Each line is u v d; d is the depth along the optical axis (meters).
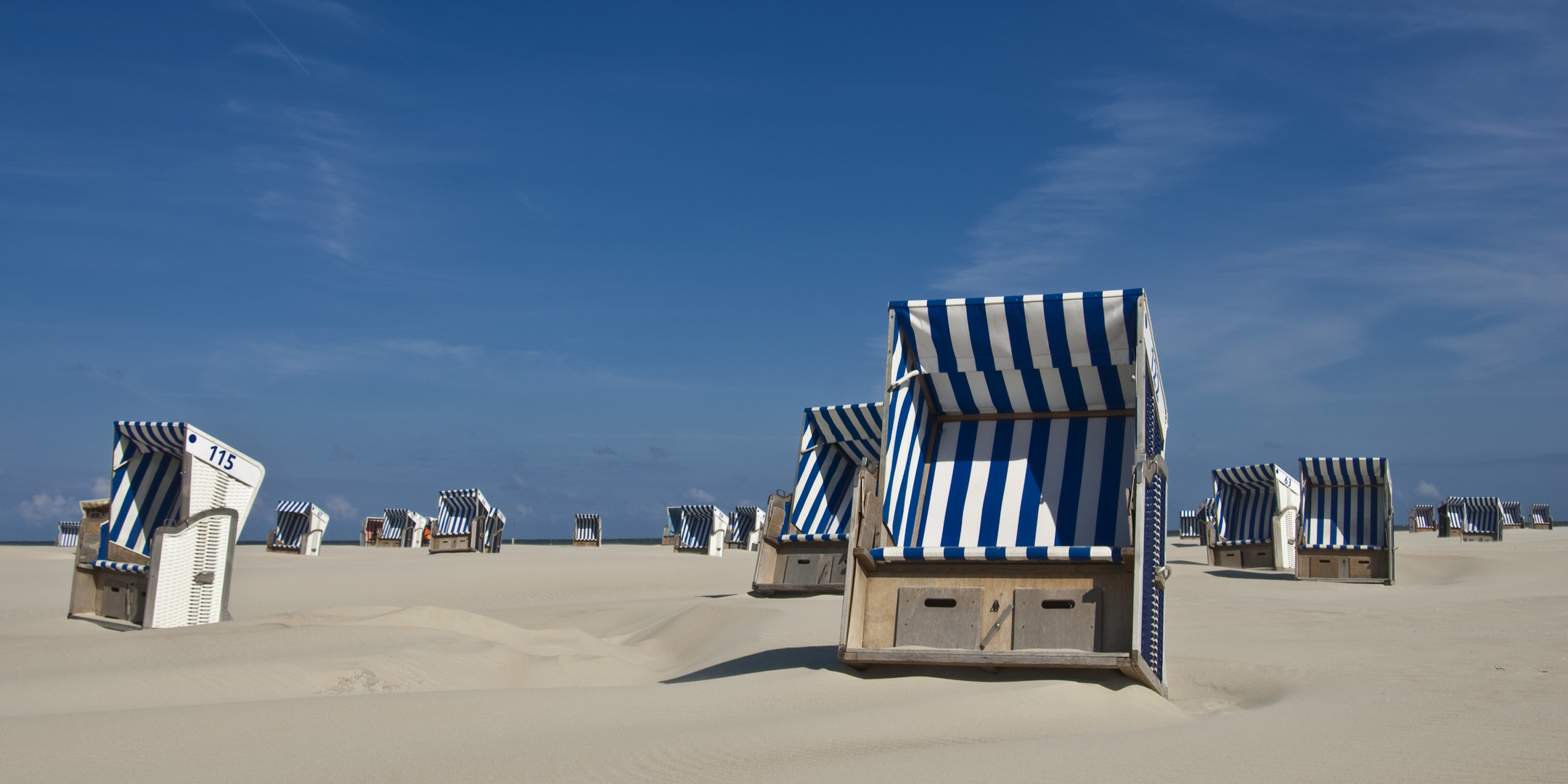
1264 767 4.26
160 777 4.29
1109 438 7.98
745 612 11.92
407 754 4.70
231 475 12.11
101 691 6.84
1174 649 9.20
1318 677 7.26
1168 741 4.84
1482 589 17.02
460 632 10.55
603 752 4.69
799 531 16.53
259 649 8.77
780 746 4.81
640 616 14.32
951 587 7.14
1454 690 6.39
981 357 7.74
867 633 7.20
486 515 36.03
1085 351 7.45
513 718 5.58
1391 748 4.60
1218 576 20.97
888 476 7.53
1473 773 4.11
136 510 12.82
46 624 11.98
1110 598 6.82
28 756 4.59
